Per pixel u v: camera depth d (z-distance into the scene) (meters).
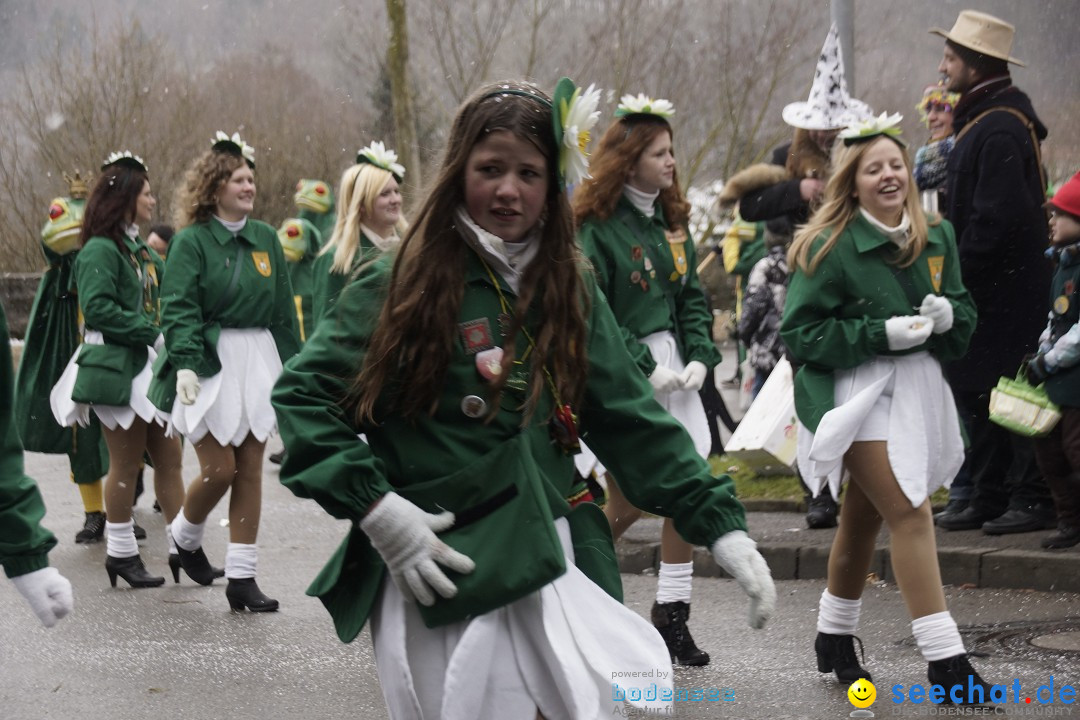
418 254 4.33
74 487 16.02
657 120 8.16
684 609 7.99
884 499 7.02
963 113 10.73
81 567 11.41
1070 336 9.38
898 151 7.16
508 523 4.27
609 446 4.59
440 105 33.03
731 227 17.05
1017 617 8.66
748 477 12.87
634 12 33.72
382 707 7.43
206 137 37.25
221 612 9.66
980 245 10.37
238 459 9.77
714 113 35.34
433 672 4.30
